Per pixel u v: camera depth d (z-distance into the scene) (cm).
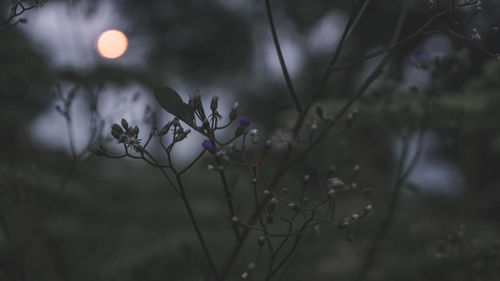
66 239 330
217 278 123
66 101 176
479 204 466
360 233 248
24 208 184
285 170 132
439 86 192
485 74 322
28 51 283
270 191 131
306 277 260
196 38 1766
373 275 241
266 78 1697
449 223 363
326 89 995
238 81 1755
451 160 666
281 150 124
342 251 305
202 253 235
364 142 395
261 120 1587
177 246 265
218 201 514
